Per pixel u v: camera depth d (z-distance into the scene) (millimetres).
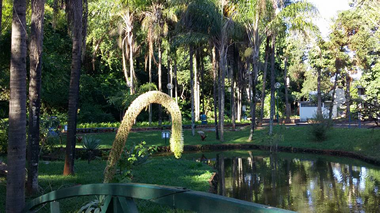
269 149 21531
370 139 18562
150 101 3365
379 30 21359
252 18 20281
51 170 10883
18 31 4691
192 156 19109
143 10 25125
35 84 7543
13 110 4535
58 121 15195
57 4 9344
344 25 29109
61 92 26766
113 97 30484
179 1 20984
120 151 3668
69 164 10031
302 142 21547
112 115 35531
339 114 39719
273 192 10445
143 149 8406
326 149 19578
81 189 2822
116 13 25422
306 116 42281
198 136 25906
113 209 2584
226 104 46188
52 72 13148
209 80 42812
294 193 10305
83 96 32062
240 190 10719
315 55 32875
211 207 1743
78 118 30562
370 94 26922
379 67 26688
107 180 3684
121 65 34000
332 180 12211
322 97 43688
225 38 21766
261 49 34750
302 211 8461
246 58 26438
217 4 20984
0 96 14367
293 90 55750
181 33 22359
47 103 28594
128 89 32375
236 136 25453
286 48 38625
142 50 34438
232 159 17875
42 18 7395
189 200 1889
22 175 4543
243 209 1587
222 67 22812
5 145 14039
